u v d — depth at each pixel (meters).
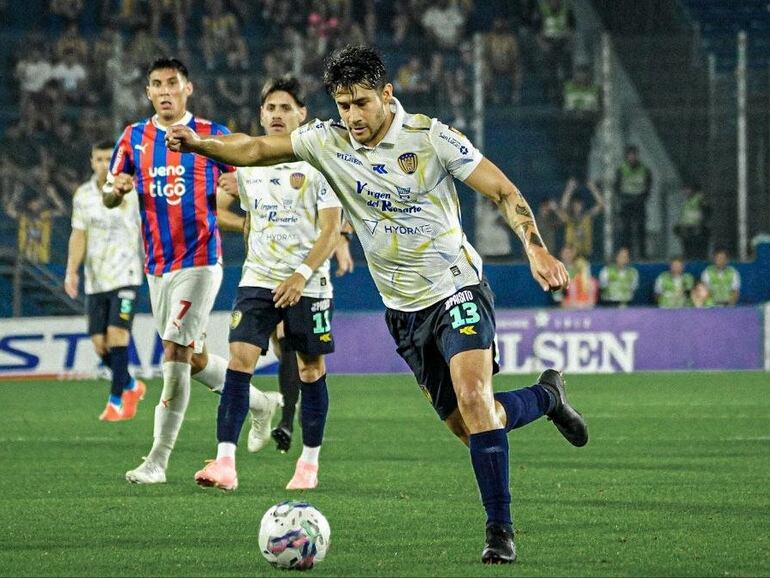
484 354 11.77
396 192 11.71
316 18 52.78
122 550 12.20
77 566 11.38
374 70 11.28
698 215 47.22
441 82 49.28
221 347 42.16
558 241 47.38
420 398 33.59
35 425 27.02
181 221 17.95
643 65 47.44
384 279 12.27
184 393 17.78
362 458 20.62
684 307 44.12
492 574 10.83
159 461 17.66
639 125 47.50
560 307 46.78
